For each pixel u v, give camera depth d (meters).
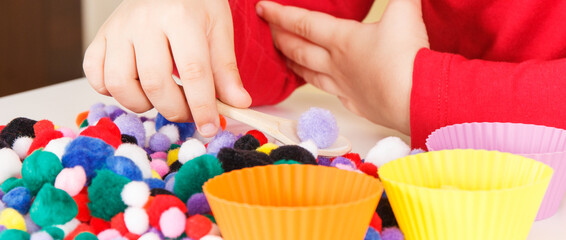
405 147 0.47
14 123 0.50
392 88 0.58
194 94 0.52
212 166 0.40
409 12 0.62
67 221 0.39
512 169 0.40
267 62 0.71
